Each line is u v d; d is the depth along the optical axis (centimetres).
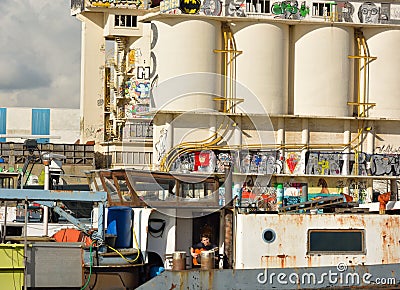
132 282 2941
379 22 5631
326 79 5625
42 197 2903
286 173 5509
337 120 5622
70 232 3123
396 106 5644
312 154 5547
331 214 3094
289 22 5653
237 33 5700
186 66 5609
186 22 5641
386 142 5653
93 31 8631
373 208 3462
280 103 5650
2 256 2842
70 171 7619
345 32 5647
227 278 2997
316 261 3072
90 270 2878
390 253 3128
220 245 3091
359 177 5525
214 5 5647
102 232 2920
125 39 8344
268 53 5650
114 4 8281
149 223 3039
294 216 3067
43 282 2877
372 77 5666
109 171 3125
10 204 3547
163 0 5769
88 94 8656
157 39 5741
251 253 3030
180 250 3080
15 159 6394
